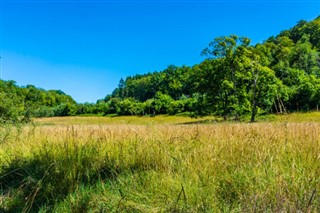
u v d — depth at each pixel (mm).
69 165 3662
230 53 43469
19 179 3826
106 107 102375
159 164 3762
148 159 3949
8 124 7172
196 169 3361
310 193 2566
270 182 2883
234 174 3236
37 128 7676
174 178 3217
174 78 128375
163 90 128250
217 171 3354
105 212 2719
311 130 4816
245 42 44406
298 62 97875
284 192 2658
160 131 5707
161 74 156750
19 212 2887
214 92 44344
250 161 3498
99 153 4379
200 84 46062
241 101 40719
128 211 2676
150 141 4727
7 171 4023
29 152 4949
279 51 100938
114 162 3945
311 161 3301
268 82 39406
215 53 44906
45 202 3049
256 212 2430
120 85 192875
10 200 3166
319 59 101375
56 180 3434
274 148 3918
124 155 4219
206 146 4129
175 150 4141
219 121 8484
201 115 45312
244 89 42000
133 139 4922
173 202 2719
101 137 5070
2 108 9305
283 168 3264
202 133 5270
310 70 90375
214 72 44781
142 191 3090
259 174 3062
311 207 2375
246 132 4977
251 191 2803
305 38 142750
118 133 5672
